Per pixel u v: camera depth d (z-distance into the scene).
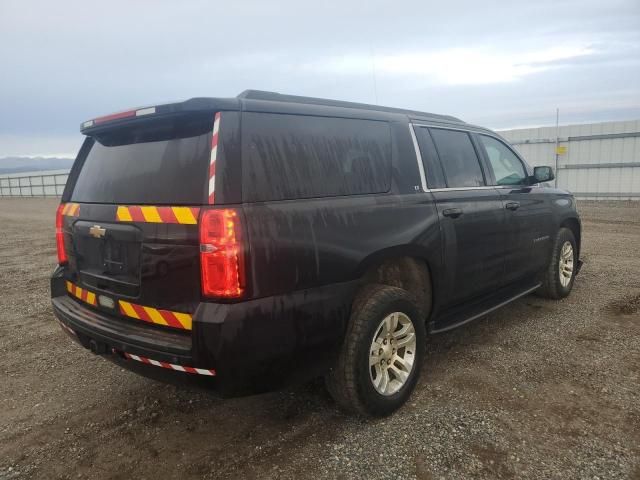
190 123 2.48
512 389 3.27
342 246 2.64
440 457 2.55
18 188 51.19
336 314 2.61
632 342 4.02
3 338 4.59
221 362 2.22
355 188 2.86
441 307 3.48
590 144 18.38
